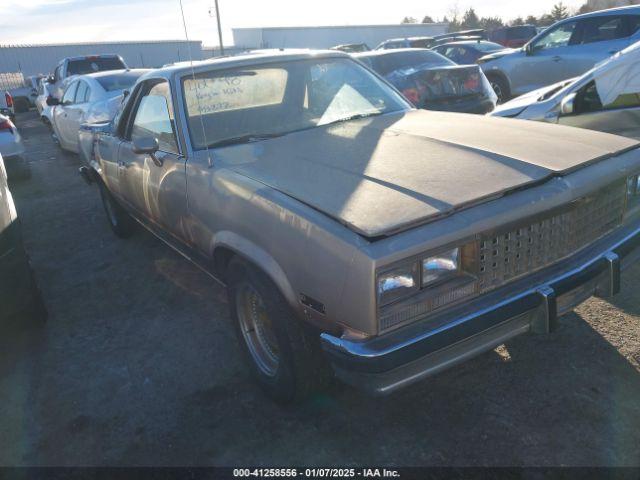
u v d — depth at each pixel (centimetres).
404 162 263
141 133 399
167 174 340
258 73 363
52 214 688
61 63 1470
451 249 209
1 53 2994
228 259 300
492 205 220
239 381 305
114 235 583
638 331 310
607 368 282
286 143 314
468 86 778
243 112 344
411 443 246
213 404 286
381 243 198
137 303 416
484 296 221
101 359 341
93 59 1443
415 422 259
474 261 215
